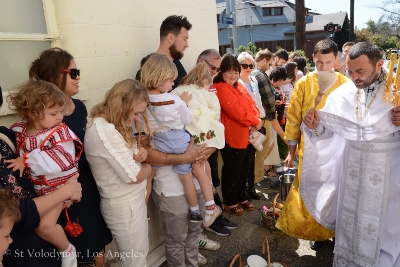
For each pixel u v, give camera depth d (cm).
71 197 161
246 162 374
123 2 275
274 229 336
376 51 211
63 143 163
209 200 256
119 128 197
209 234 337
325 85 283
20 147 159
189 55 372
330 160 261
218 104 275
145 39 302
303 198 278
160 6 319
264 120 425
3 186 135
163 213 244
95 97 254
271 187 451
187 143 238
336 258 254
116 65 271
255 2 4125
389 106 214
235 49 808
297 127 300
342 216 244
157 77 221
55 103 159
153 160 227
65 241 168
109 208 204
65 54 193
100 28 255
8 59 215
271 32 3919
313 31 3953
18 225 140
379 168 222
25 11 221
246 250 309
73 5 233
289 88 540
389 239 227
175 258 248
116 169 194
